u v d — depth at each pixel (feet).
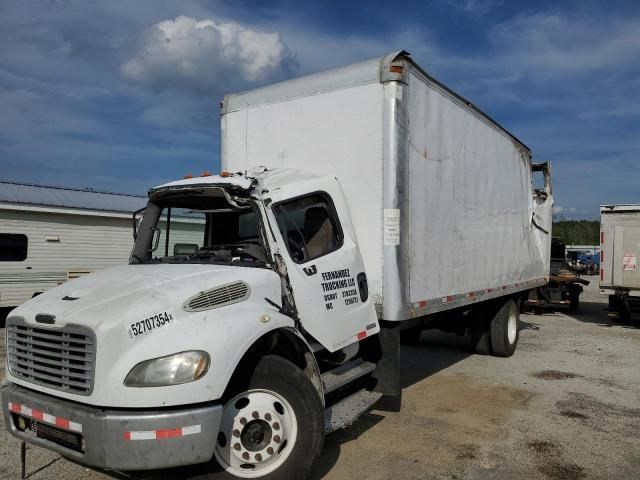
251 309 13.44
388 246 17.88
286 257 15.34
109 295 12.92
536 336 41.22
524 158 34.19
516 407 22.09
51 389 12.34
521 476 15.53
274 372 13.34
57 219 51.67
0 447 17.35
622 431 19.30
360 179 18.54
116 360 11.50
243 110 21.94
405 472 15.70
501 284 29.76
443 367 29.71
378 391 18.67
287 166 20.43
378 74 18.21
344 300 16.88
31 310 13.25
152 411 11.39
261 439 13.30
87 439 11.35
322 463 16.30
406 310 18.42
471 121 25.07
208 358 11.83
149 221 17.52
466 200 24.50
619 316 48.73
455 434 18.89
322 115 19.56
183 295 12.67
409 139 18.85
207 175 17.31
